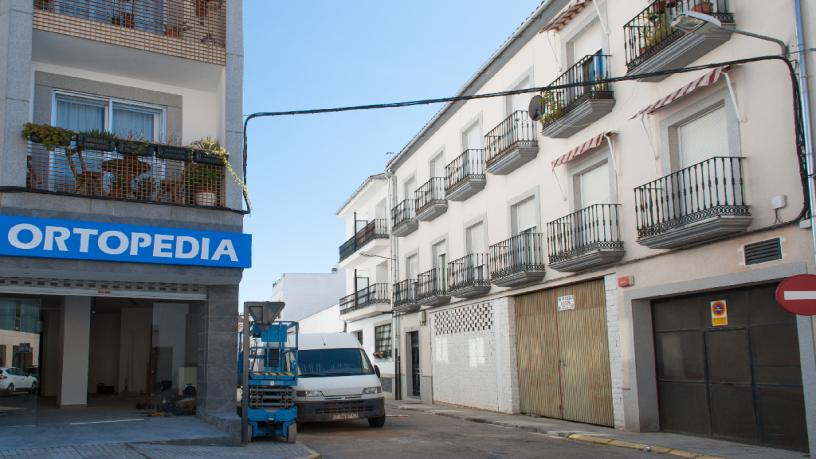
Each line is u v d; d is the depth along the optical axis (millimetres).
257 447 11430
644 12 13359
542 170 17719
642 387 13883
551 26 16688
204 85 13906
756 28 11070
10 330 11727
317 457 10773
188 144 13672
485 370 20641
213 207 12594
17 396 11734
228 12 13523
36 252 10727
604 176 15375
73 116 12883
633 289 14031
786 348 10883
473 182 20844
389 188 29969
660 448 11555
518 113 18984
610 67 14805
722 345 12266
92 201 11508
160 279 11828
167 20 13094
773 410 11102
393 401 26156
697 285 12234
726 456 10500
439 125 24750
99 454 9297
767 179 10812
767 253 10766
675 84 12953
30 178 11445
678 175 12805
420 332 25703
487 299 20656
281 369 13438
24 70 11234
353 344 17422
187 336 13945
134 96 13383
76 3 12273
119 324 18344
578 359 16219
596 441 12938
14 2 11266
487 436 14164
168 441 10609
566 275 16547
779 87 10648
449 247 23594
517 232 19281
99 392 17969
